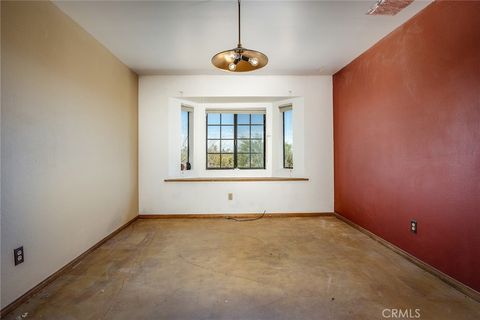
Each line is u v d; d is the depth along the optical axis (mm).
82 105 2449
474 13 1706
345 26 2465
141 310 1617
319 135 4008
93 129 2643
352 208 3455
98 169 2742
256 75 3953
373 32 2586
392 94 2580
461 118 1813
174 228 3400
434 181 2061
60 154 2127
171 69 3646
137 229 3359
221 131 4363
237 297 1763
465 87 1778
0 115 1574
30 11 1809
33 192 1828
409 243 2363
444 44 1942
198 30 2543
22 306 1656
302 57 3254
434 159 2057
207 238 2996
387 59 2654
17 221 1689
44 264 1925
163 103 3918
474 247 1732
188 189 3955
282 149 4324
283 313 1583
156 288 1880
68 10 2146
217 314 1576
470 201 1759
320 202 4027
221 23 2406
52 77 2033
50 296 1775
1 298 1565
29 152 1797
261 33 2611
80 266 2254
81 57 2438
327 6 2131
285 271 2150
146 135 3916
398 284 1927
